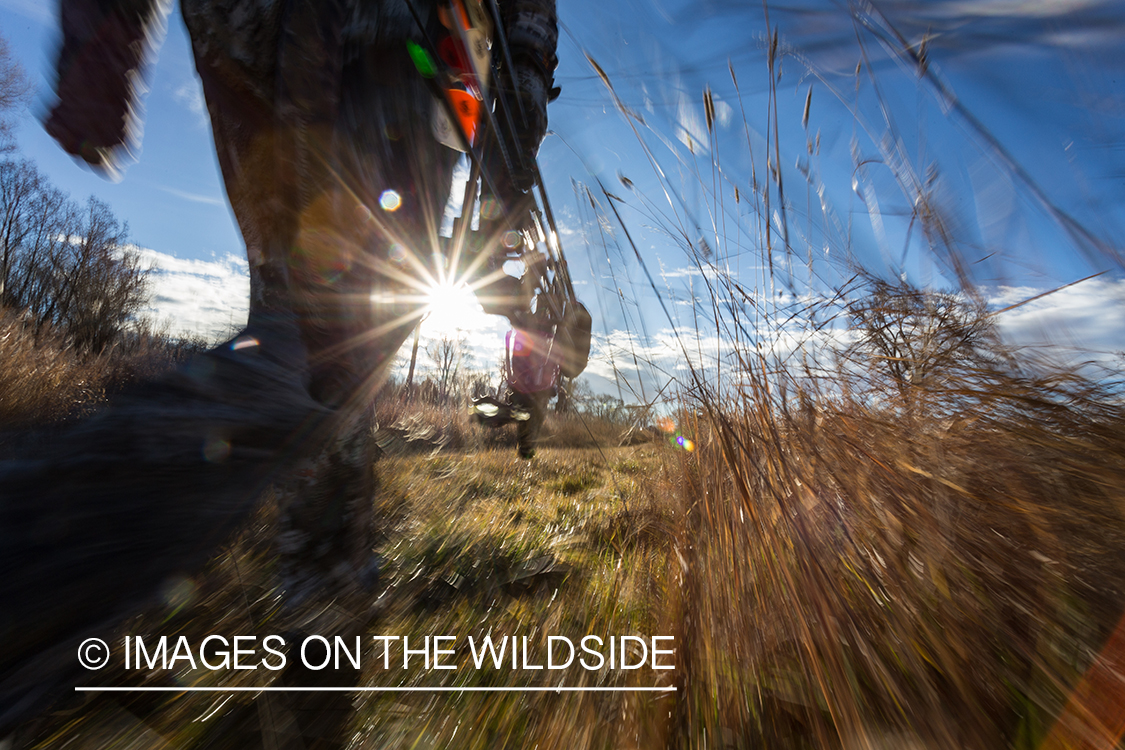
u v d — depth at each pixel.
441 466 3.99
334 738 1.05
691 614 1.20
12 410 3.48
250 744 0.99
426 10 1.43
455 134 1.49
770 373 1.42
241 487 0.89
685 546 1.38
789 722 1.00
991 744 0.80
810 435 1.28
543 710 1.11
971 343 1.31
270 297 1.28
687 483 1.50
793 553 1.08
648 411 1.82
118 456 0.82
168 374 0.99
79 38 1.28
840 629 0.94
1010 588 0.94
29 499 0.77
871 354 1.45
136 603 0.78
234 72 1.23
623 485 2.31
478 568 1.93
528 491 3.47
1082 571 0.95
